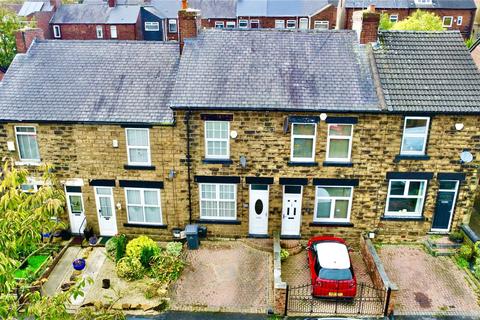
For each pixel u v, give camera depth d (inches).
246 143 732.0
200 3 2359.7
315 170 741.9
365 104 701.9
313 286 637.3
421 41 789.2
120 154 757.9
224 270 721.0
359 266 734.5
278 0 2308.1
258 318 624.4
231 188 771.4
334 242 701.3
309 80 740.7
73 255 763.4
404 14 2171.5
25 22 1830.7
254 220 788.6
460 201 754.2
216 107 704.4
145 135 746.8
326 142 724.7
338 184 747.4
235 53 783.7
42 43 862.5
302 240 785.6
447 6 2193.7
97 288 679.7
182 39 805.9
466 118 701.3
